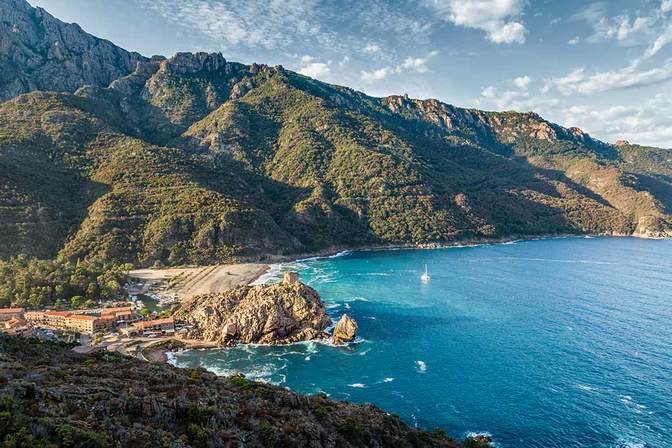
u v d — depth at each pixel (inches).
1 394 1679.4
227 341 5452.8
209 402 2106.3
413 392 4136.3
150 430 1736.0
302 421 2202.3
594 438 3373.5
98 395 1838.1
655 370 4495.6
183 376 2445.9
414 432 2790.4
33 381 1899.6
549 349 5108.3
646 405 3816.4
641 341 5315.0
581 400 3922.2
